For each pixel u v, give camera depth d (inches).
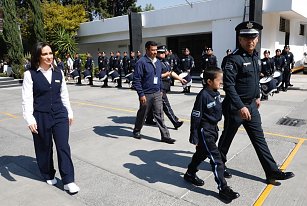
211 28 589.6
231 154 168.6
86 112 310.7
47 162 135.7
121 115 289.1
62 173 128.8
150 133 219.0
